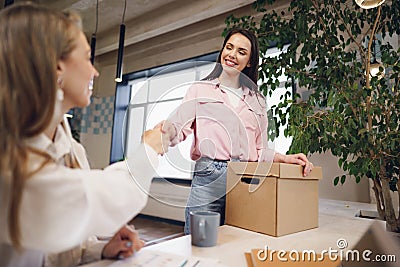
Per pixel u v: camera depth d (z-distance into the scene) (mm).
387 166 1487
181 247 672
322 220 1083
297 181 874
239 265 569
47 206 347
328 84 1649
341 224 1002
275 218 799
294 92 2102
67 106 479
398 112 1417
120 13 3553
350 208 1770
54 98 410
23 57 390
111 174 431
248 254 634
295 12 1871
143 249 634
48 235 349
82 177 386
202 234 676
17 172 347
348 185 2250
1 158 355
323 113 1596
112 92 4695
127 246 575
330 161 2350
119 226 415
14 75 384
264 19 2006
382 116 1466
